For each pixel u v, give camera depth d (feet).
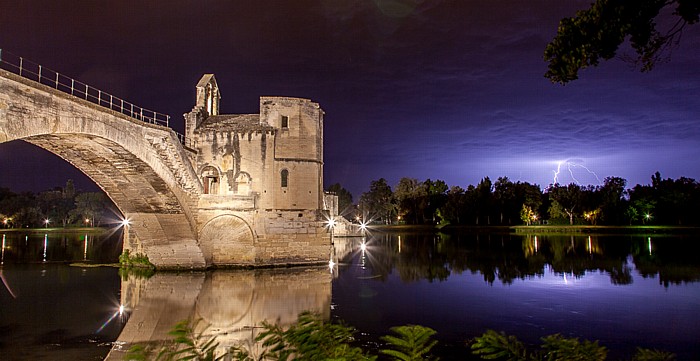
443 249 246.27
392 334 80.18
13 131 83.87
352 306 103.86
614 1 37.96
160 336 80.74
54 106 93.71
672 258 188.24
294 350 25.79
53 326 87.35
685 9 35.68
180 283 134.00
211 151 172.55
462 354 69.77
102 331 83.92
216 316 94.94
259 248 166.50
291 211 172.45
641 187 412.98
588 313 95.14
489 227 420.77
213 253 166.09
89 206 488.85
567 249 229.66
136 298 112.57
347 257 210.18
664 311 96.07
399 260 195.83
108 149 117.39
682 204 363.15
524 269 163.02
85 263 181.98
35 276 147.13
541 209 483.10
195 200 158.61
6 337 80.23
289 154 174.19
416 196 531.09
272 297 114.11
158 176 133.18
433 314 95.91
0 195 508.12
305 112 177.88
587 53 38.45
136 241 170.19
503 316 93.50
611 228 365.20
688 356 67.26
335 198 380.78
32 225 512.22
